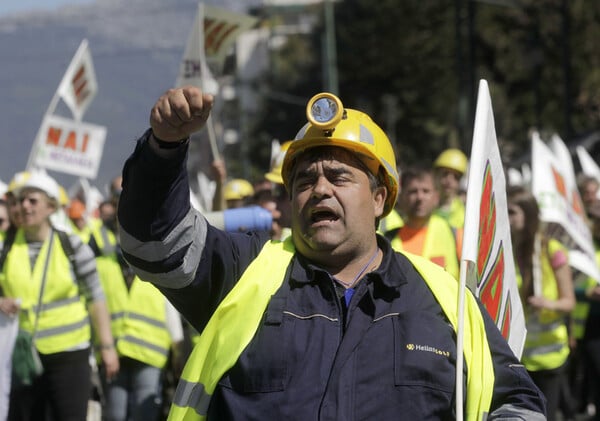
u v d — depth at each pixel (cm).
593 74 8231
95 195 4000
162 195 664
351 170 705
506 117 8650
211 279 708
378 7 10156
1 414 1484
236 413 673
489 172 755
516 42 8725
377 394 666
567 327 1955
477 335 697
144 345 1686
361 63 10188
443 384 673
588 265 1900
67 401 1550
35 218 1547
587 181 2556
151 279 691
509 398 702
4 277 1546
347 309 690
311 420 661
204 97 640
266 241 727
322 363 673
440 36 9888
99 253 1709
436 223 1581
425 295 702
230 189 2000
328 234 697
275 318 683
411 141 10075
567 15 6594
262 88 12144
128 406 1700
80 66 2941
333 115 696
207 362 691
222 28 2103
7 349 1499
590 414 2314
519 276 1611
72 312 1560
